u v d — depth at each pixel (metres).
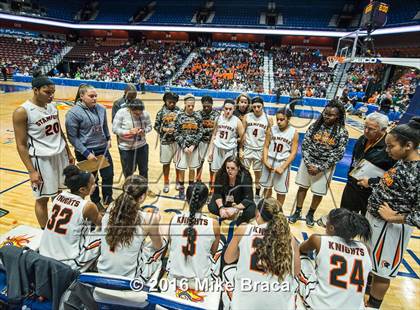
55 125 2.20
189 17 20.59
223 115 2.90
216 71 14.54
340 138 2.42
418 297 2.03
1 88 12.13
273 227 1.40
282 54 14.20
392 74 7.84
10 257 1.43
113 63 17.84
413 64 4.05
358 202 2.06
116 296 1.49
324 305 1.43
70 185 1.73
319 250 1.51
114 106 2.95
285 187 2.73
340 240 1.51
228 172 2.04
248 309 1.37
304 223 2.76
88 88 2.42
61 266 1.41
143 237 1.60
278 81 9.64
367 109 7.81
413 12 12.61
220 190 2.05
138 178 1.63
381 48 14.23
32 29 20.23
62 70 19.16
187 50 17.95
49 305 1.48
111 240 1.55
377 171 1.91
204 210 1.95
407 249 2.56
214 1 20.62
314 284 1.54
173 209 1.88
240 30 17.97
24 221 2.60
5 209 2.78
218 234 1.63
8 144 4.73
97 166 2.32
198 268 1.58
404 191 1.52
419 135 1.46
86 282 1.43
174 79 14.71
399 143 1.50
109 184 2.44
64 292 1.42
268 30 17.30
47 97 2.05
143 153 2.73
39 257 1.42
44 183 2.20
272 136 2.68
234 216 1.89
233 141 2.89
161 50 18.48
